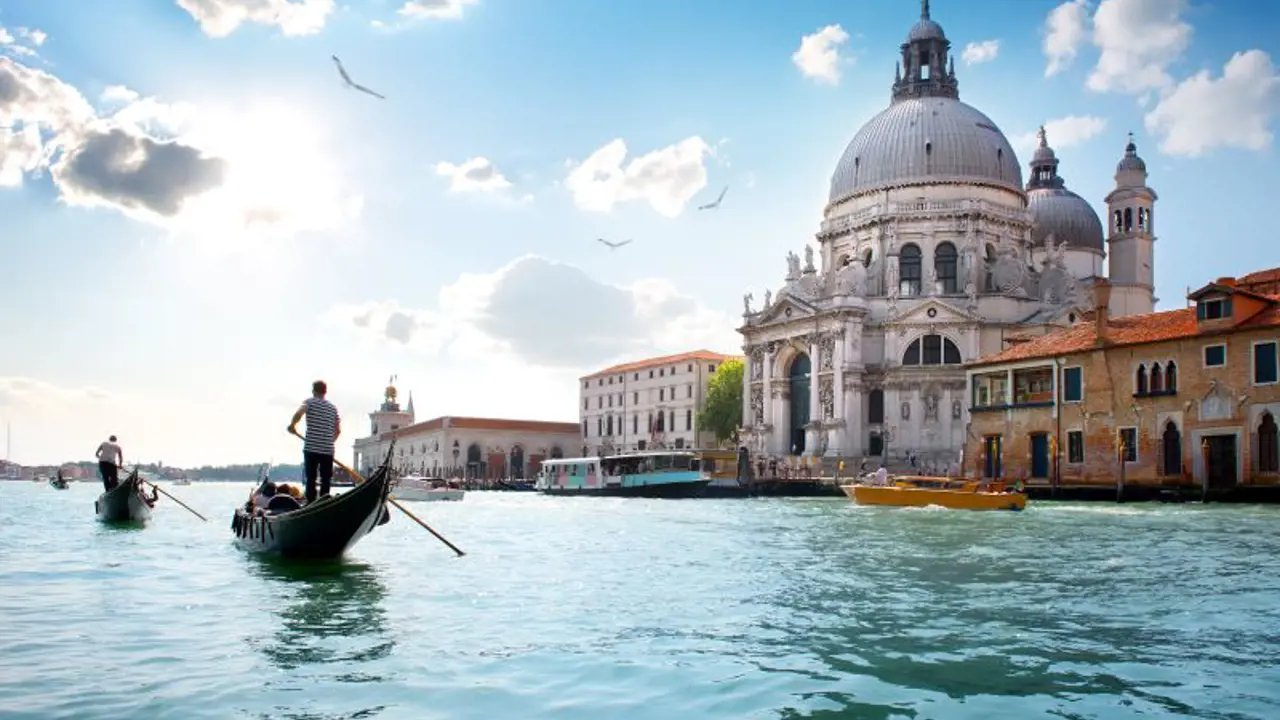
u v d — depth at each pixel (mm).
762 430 95688
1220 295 49781
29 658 11117
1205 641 12406
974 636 12648
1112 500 53281
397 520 39312
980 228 92562
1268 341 47750
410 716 8945
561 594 16094
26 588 16562
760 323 97062
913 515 41500
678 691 9875
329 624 13250
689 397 122562
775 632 12859
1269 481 47438
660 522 37656
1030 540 27328
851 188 99062
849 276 91938
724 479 76750
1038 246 104750
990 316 87312
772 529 32688
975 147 94875
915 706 9391
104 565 20016
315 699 9453
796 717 9000
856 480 73188
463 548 24562
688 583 17562
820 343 90000
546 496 85625
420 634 12594
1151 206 102625
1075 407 56500
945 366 84000
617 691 9852
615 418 137000
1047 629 13133
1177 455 51594
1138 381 53344
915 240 93812
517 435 141125
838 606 14953
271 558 21391
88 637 12320
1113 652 11734
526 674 10492
